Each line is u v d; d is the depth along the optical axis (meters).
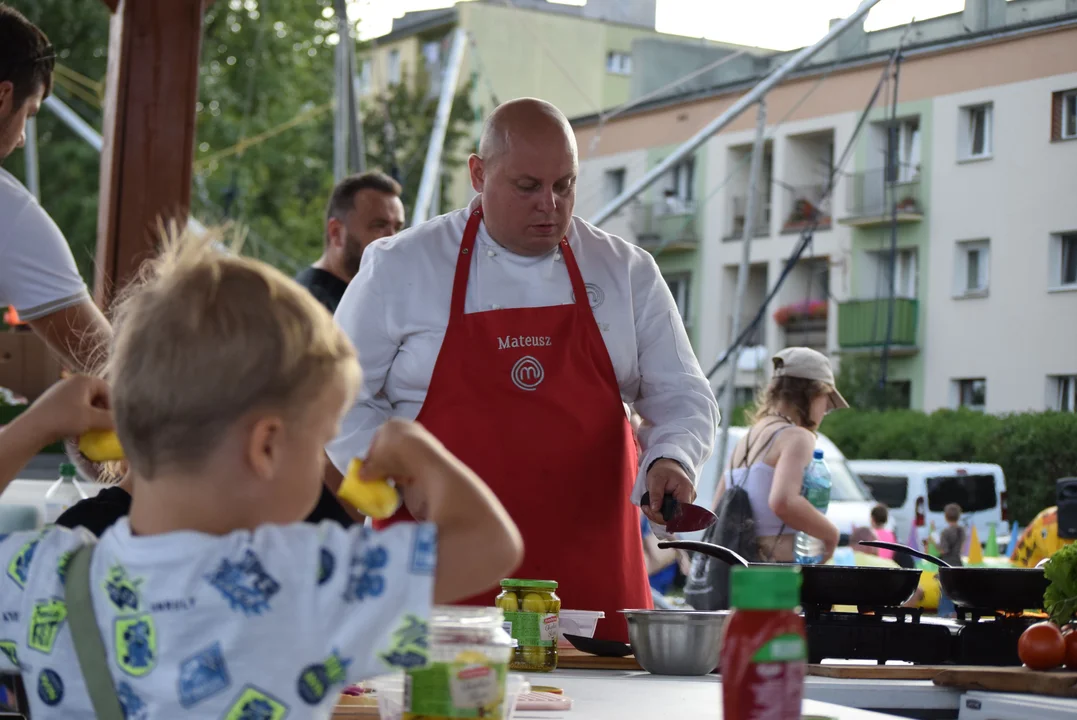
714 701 1.59
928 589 4.00
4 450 1.29
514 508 2.56
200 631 1.05
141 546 1.07
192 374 1.06
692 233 16.73
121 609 1.08
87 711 1.12
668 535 2.59
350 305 2.71
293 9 21.03
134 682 1.07
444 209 20.08
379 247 2.74
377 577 1.06
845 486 9.91
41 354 4.39
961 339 11.02
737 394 15.83
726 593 3.90
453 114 20.47
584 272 2.70
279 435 1.08
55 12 18.47
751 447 4.04
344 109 8.56
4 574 1.17
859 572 2.09
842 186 12.73
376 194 4.35
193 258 1.13
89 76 18.53
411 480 1.18
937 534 9.30
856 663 2.12
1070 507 3.05
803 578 2.10
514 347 2.62
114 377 1.12
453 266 2.70
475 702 1.20
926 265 10.98
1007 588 2.13
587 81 22.12
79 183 17.86
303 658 1.05
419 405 2.66
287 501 1.11
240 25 20.75
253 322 1.07
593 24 22.19
